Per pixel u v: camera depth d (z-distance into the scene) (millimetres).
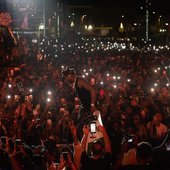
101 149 8555
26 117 14992
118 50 57500
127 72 28312
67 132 13250
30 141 13680
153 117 14609
